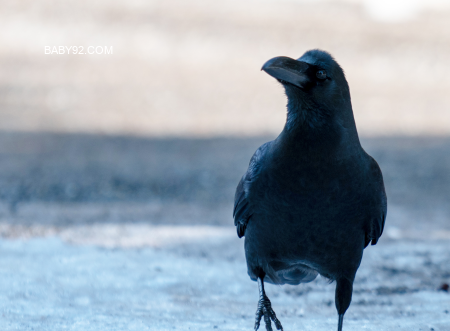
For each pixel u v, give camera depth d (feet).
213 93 98.37
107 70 108.27
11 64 107.55
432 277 28.84
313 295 26.66
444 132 79.00
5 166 56.85
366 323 21.56
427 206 46.65
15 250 30.42
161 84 102.32
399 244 35.29
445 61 123.03
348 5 149.48
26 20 123.44
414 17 146.82
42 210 41.81
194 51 120.47
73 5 130.00
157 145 68.44
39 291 24.06
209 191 50.06
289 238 19.20
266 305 19.94
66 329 19.17
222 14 135.95
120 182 51.98
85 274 26.89
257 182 19.06
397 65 120.37
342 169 18.19
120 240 33.99
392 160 63.36
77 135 72.79
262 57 119.55
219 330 19.89
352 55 123.54
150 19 128.88
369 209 19.16
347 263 19.71
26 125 77.05
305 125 18.25
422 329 20.48
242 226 21.77
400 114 89.86
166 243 33.71
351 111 18.69
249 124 81.15
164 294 25.03
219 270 28.78
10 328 19.02
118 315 21.39
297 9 144.66
